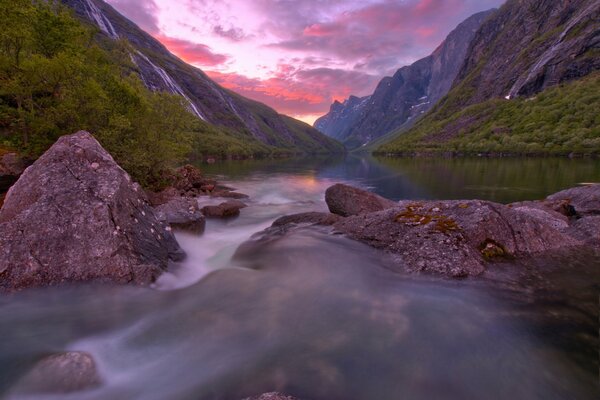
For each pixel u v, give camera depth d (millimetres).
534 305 8430
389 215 13531
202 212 21453
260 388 5699
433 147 159625
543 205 18781
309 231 15039
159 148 27844
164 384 5852
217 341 7137
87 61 33188
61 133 23031
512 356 6492
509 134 125938
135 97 28516
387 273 10336
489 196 30922
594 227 13039
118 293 8992
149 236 11102
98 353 6723
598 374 5984
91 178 10773
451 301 8664
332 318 7996
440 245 10898
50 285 8703
